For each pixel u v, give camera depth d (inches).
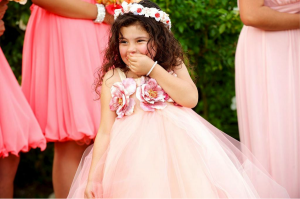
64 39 133.5
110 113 103.0
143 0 106.7
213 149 98.3
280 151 127.6
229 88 194.9
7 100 121.5
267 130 129.6
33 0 131.7
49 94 134.8
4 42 188.1
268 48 128.7
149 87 100.0
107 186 93.8
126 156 95.3
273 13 125.5
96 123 132.9
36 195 198.7
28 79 140.3
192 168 95.1
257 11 125.4
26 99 137.7
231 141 114.3
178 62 105.8
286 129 128.3
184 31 176.9
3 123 120.1
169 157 96.6
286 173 128.0
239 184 96.7
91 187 94.5
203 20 175.0
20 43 188.4
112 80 104.8
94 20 135.9
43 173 208.4
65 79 134.1
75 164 137.4
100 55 135.7
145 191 91.2
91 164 98.4
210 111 200.4
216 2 176.7
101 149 99.7
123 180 93.1
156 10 102.3
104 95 104.1
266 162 130.0
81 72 133.2
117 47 105.1
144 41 100.6
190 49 179.9
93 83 126.8
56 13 133.2
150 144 95.6
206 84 195.5
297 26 127.6
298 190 128.2
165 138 98.0
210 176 94.7
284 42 128.6
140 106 100.0
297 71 129.0
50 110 134.4
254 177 107.3
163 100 100.5
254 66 131.2
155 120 99.2
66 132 133.4
